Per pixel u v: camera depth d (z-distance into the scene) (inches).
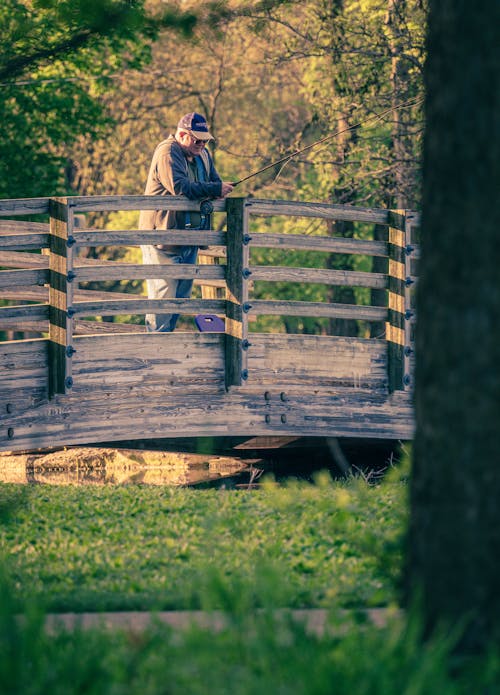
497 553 378.6
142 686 343.9
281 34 1998.0
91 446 1088.8
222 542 633.0
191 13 738.8
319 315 1042.7
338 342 1061.1
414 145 1781.5
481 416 380.2
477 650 377.4
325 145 1829.5
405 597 405.7
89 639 378.3
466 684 354.0
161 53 2906.0
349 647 359.6
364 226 2249.0
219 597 440.1
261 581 454.0
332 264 2154.3
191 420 997.8
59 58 770.2
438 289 391.5
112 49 2094.0
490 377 379.6
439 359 389.7
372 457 1195.9
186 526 690.2
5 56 766.5
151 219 1010.1
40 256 1127.0
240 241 994.1
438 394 389.7
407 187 1768.0
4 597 434.9
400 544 487.2
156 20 734.5
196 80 2933.1
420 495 397.7
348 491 726.5
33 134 2146.9
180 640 383.2
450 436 386.0
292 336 1034.1
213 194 976.9
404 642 374.3
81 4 694.5
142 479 1197.1
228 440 1141.7
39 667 353.4
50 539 662.5
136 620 447.2
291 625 381.7
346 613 457.7
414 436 403.9
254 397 1023.6
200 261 1186.6
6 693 338.0
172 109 2957.7
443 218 390.6
